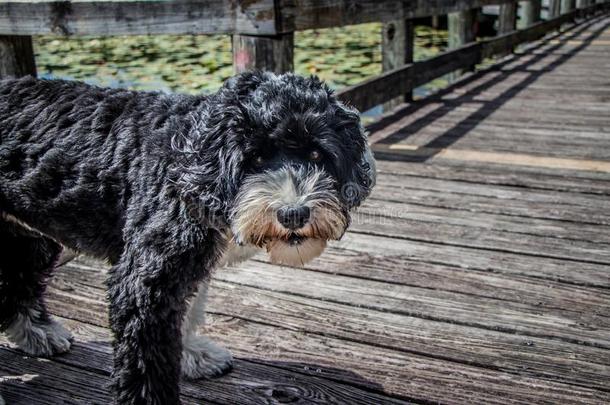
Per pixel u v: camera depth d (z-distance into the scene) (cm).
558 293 325
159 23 430
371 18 579
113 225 229
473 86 827
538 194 454
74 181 227
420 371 267
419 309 311
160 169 219
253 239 223
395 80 652
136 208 218
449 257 362
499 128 625
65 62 1044
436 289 329
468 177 488
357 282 336
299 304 315
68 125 234
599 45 1198
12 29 463
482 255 364
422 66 714
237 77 233
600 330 293
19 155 234
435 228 400
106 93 243
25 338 275
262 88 226
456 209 429
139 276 211
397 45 698
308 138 223
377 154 545
